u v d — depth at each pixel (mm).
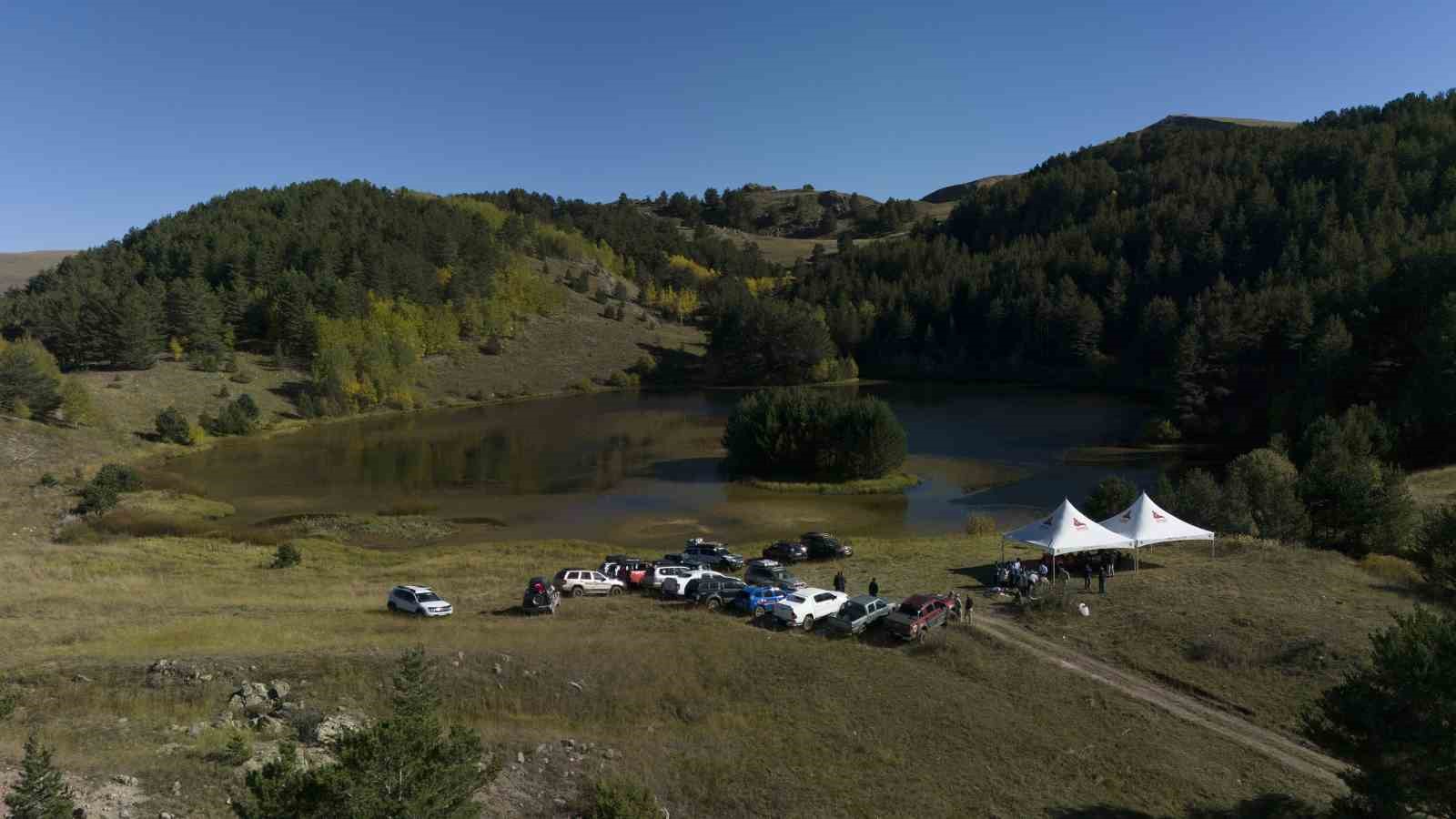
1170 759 24938
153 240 197000
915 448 102438
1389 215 154375
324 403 133875
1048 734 26547
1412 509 48781
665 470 91125
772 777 23609
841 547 51875
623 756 24375
